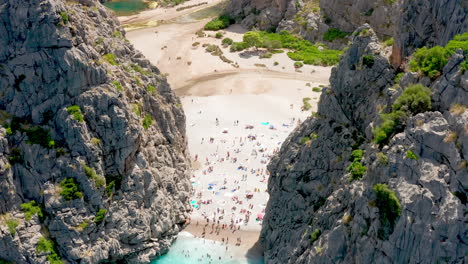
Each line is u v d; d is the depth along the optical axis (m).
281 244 72.69
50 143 72.38
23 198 71.56
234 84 149.25
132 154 77.69
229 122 126.62
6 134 71.31
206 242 82.69
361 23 165.62
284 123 126.19
